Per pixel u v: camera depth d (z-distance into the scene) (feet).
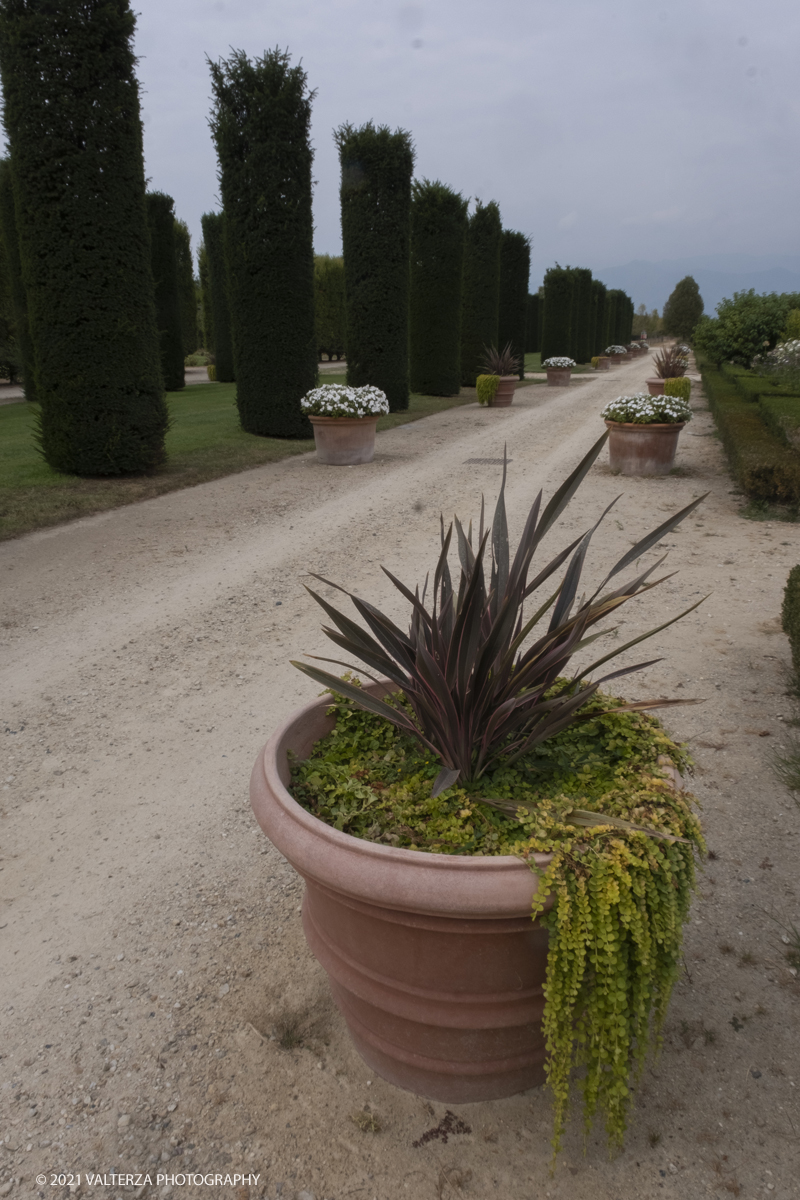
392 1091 6.27
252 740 11.88
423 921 5.06
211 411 56.85
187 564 21.33
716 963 7.35
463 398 69.51
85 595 18.88
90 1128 5.98
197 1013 7.03
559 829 5.19
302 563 21.34
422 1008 5.58
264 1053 6.62
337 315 112.98
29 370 61.57
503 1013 5.54
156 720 12.61
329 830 5.32
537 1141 5.83
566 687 7.20
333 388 36.76
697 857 8.73
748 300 74.84
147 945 7.84
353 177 52.29
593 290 129.29
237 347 44.11
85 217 28.84
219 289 83.05
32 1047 6.70
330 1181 5.57
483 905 4.81
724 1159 5.63
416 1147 5.80
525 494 29.63
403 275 55.26
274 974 7.44
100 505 27.86
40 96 27.09
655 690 12.95
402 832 5.93
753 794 9.89
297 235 41.57
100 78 27.68
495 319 78.48
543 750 6.88
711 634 15.25
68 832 9.74
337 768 6.94
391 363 56.49
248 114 38.81
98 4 27.14
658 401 31.81
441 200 65.31
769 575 18.88
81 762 11.37
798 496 25.32
